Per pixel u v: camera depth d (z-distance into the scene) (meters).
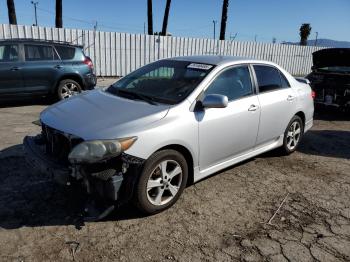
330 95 8.73
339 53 8.68
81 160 3.17
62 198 3.91
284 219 3.75
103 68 15.58
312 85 9.05
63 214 3.61
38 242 3.15
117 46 15.66
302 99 5.74
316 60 9.31
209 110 4.05
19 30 13.27
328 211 3.97
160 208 3.70
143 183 3.46
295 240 3.37
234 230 3.49
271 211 3.91
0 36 12.98
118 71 15.98
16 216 3.54
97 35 15.05
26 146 3.97
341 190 4.56
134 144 3.32
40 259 2.93
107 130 3.33
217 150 4.23
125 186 3.38
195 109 3.93
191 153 3.89
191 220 3.63
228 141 4.34
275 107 5.06
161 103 3.93
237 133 4.45
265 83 5.07
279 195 4.32
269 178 4.83
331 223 3.71
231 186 4.50
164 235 3.35
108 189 3.30
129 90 4.45
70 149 3.45
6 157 5.04
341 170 5.29
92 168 3.23
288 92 5.43
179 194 3.89
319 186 4.65
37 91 8.97
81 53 9.72
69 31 14.33
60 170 3.35
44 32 13.80
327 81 8.80
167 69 4.65
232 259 3.05
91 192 3.29
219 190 4.36
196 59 4.73
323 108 8.97
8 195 3.94
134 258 3.00
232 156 4.57
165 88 4.24
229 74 4.50
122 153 3.28
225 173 4.91
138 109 3.75
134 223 3.53
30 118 7.60
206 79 4.17
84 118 3.61
